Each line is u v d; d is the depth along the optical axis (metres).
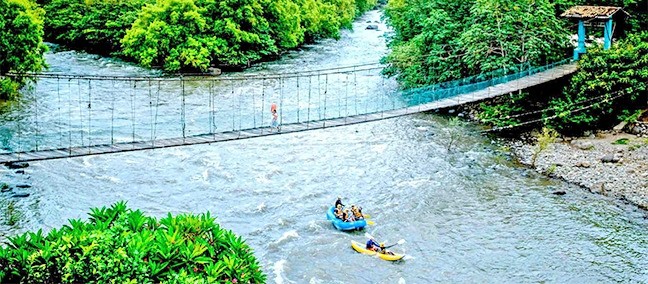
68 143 32.16
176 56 62.53
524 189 33.38
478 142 40.88
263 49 69.25
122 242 13.65
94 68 62.00
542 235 28.30
